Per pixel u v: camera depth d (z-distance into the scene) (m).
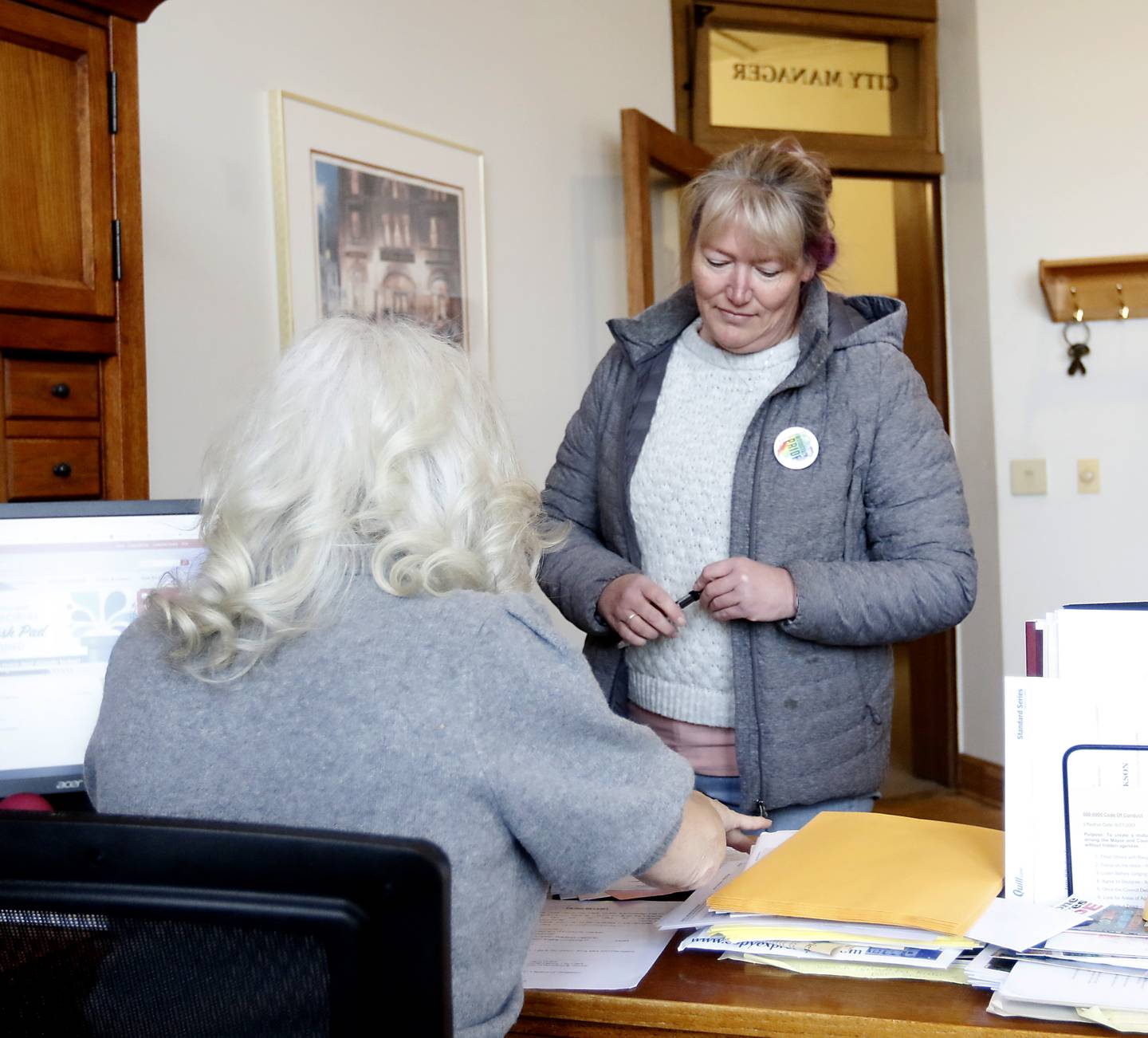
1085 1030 0.92
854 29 4.32
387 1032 0.68
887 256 5.10
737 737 1.70
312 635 0.89
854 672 1.73
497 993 0.91
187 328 2.51
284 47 2.77
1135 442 3.98
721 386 1.80
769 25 4.30
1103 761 1.10
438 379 0.98
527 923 0.93
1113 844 1.09
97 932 0.70
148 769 0.88
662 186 3.93
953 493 1.72
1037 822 1.10
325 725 0.86
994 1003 0.95
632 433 1.86
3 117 1.64
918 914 1.04
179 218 2.49
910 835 1.29
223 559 0.91
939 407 4.43
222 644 0.89
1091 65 4.02
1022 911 1.06
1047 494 4.07
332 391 0.95
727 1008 0.99
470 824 0.85
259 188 2.71
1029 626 1.16
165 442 2.45
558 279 3.75
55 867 0.70
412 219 3.17
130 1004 0.71
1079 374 4.03
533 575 1.02
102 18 1.76
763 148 1.73
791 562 1.69
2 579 1.33
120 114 1.78
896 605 1.64
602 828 0.88
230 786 0.86
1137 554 3.99
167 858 0.69
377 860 0.68
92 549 1.36
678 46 4.26
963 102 4.26
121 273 1.79
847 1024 0.96
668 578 1.80
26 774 1.33
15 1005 0.72
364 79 3.02
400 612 0.89
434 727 0.85
